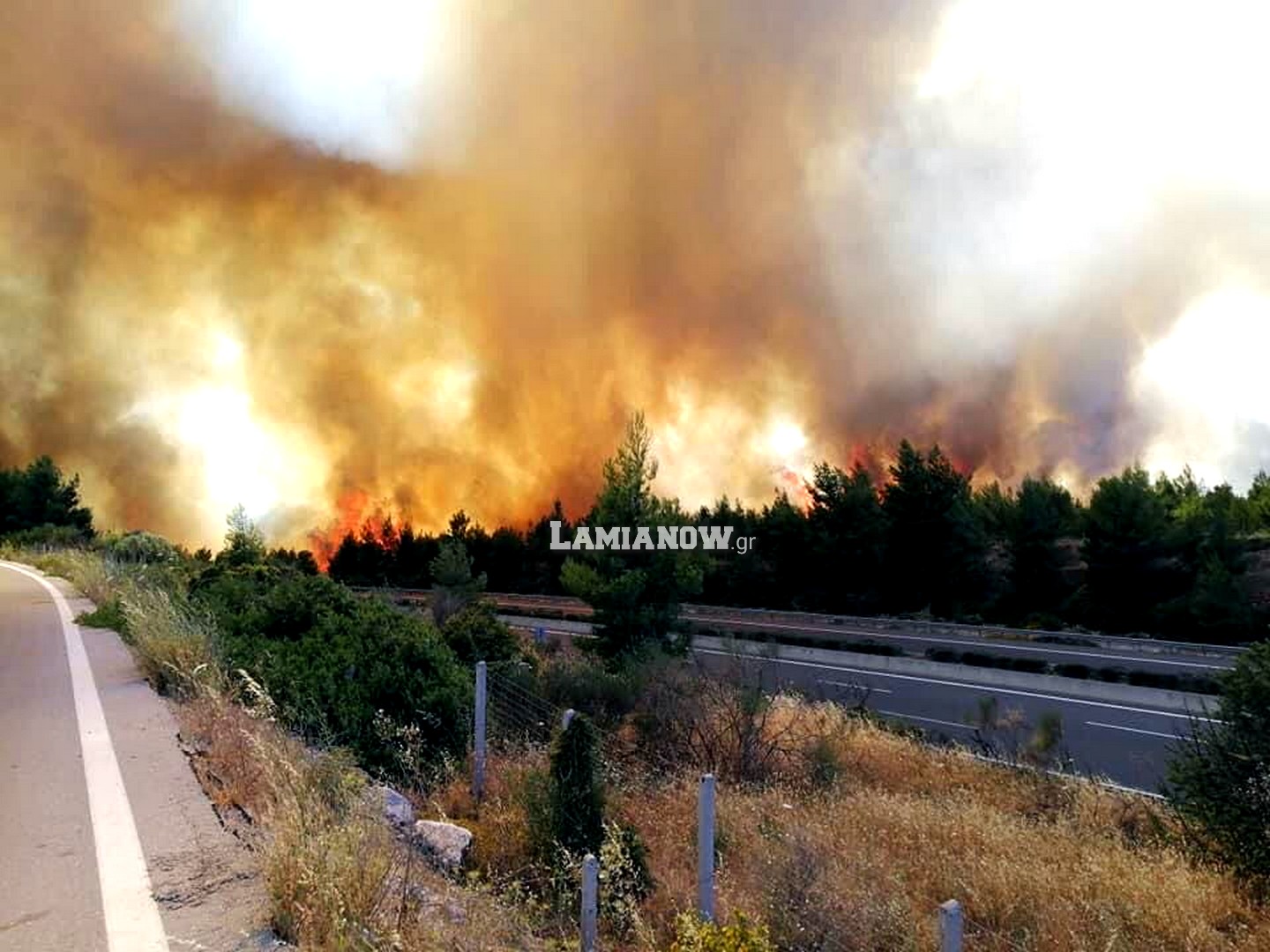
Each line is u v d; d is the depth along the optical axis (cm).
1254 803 769
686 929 466
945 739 1498
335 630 1009
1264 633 2634
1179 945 611
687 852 697
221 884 360
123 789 482
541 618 3769
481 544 5191
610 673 1555
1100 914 612
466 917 381
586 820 634
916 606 3681
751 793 969
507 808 725
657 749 1134
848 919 561
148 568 1544
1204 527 3170
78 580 1578
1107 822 961
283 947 308
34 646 948
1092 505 3262
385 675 898
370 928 314
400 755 814
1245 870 751
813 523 4047
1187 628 2847
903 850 770
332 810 423
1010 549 3641
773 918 557
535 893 569
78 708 670
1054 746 1373
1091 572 3192
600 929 524
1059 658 2341
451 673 998
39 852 394
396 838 492
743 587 4178
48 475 3888
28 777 500
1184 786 840
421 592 4188
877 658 2516
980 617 3362
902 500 3734
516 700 1205
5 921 325
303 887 328
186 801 462
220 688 673
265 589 1295
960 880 679
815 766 1106
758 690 1282
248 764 502
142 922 325
